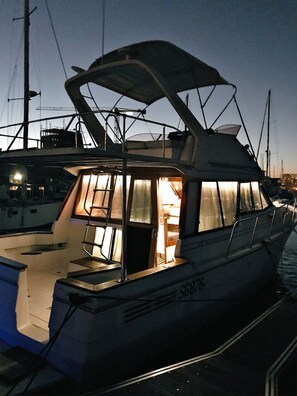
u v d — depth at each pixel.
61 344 3.83
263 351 4.68
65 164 5.69
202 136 5.76
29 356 4.06
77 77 5.96
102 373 3.85
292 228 9.79
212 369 4.19
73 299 3.72
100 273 4.53
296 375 4.07
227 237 6.47
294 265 12.46
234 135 7.00
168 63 6.23
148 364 4.54
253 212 7.74
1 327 4.46
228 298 6.42
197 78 6.82
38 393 3.53
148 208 5.74
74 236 7.11
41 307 5.04
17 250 6.61
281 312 6.09
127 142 6.29
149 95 7.47
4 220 21.61
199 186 5.80
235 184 7.09
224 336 5.73
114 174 6.30
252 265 7.30
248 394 3.69
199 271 5.41
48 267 6.83
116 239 6.28
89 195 6.91
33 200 28.02
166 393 3.66
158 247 6.19
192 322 5.36
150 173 5.82
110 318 3.84
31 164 5.77
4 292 4.43
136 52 5.58
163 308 4.65
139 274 4.45
